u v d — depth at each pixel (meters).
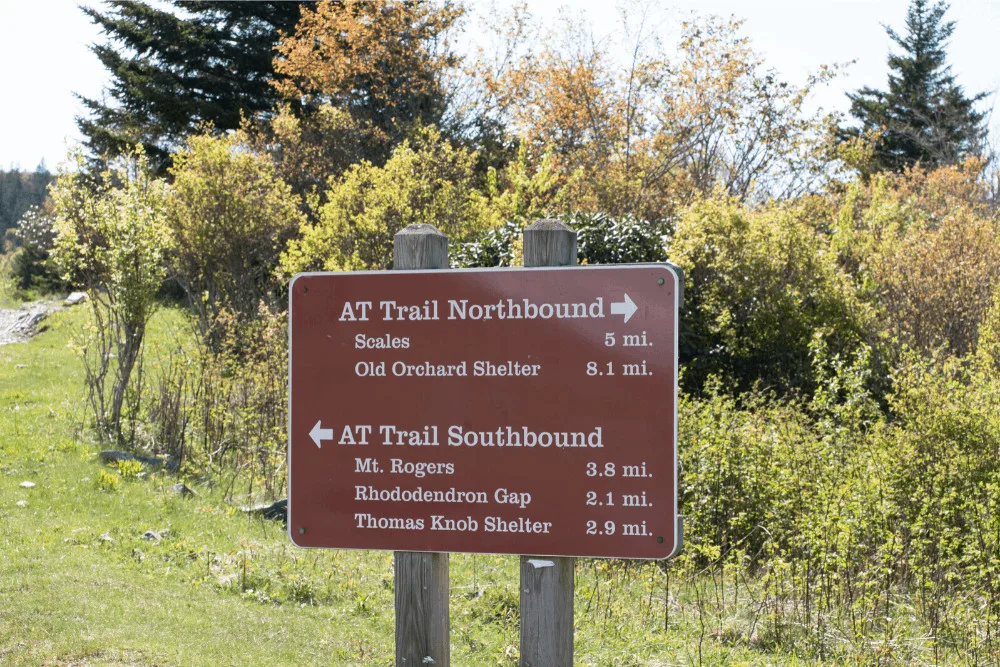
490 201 19.45
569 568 3.67
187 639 5.52
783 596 6.43
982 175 32.94
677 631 6.09
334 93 26.05
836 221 18.80
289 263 15.76
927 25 46.69
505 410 3.68
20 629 5.38
